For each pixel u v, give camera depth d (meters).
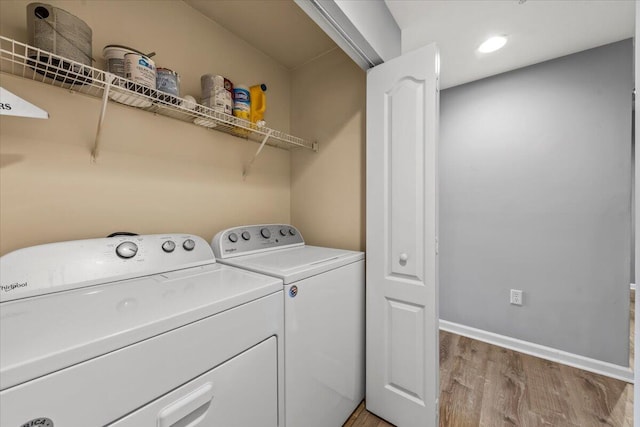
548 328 1.98
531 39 1.65
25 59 0.79
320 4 0.98
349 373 1.38
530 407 1.49
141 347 0.59
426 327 1.25
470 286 2.30
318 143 1.82
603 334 1.79
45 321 0.60
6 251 0.88
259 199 1.76
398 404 1.34
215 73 1.50
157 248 1.06
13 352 0.47
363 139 1.60
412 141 1.27
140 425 0.58
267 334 0.90
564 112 1.87
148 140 1.23
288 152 1.97
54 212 0.97
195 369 0.68
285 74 1.96
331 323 1.22
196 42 1.42
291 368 0.99
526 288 2.05
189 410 0.66
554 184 1.92
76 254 0.86
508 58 1.88
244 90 1.40
